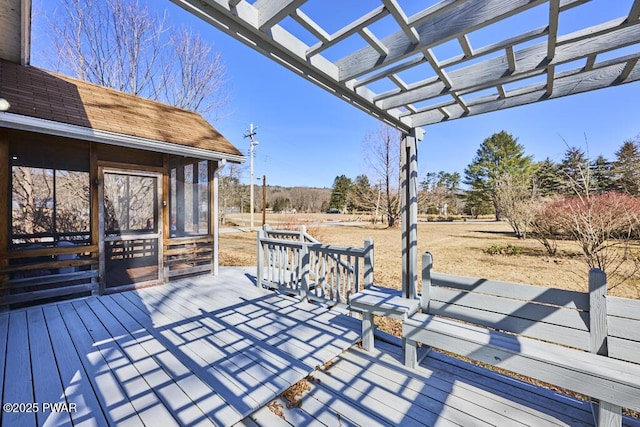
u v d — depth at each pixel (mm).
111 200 4000
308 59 1601
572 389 1474
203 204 4953
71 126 3314
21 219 3438
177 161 4652
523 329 1905
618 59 1553
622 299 1604
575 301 1753
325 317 3084
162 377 1952
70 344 2426
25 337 2555
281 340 2521
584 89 1826
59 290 3523
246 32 1355
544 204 7074
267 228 4512
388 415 1654
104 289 3881
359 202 18125
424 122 2512
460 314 2166
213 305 3455
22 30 3158
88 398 1730
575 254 6504
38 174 3533
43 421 1536
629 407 1323
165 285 4363
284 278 3912
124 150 4070
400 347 2492
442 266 6465
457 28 1318
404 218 2590
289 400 1783
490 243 9062
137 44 9914
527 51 1639
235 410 1642
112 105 4449
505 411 1691
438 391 1879
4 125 2959
